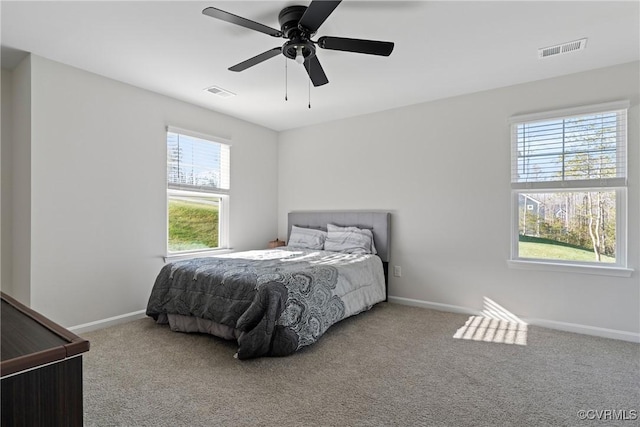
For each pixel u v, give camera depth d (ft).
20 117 9.54
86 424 5.55
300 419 5.73
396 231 13.69
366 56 9.26
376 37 8.26
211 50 8.93
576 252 10.42
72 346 2.57
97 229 10.36
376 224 13.82
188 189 13.08
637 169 9.41
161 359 8.06
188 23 7.66
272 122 15.85
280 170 17.26
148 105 11.72
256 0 6.88
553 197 10.80
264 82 11.09
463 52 9.04
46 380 2.45
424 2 6.89
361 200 14.62
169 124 12.37
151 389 6.66
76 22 7.59
